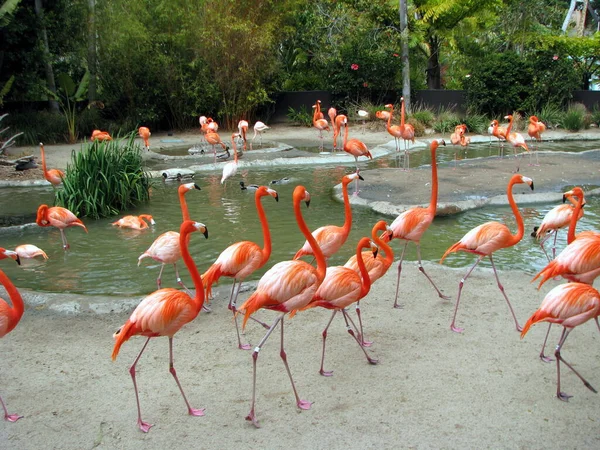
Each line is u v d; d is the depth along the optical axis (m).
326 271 4.17
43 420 3.66
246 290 5.88
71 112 20.11
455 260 6.92
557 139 18.47
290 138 19.47
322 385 4.04
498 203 9.62
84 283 6.26
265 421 3.61
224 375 4.21
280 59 24.14
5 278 3.74
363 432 3.46
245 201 10.23
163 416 3.69
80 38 20.48
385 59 22.22
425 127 20.62
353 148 11.92
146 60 20.06
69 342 4.77
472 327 4.94
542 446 3.28
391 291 5.83
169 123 22.14
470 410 3.67
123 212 9.59
